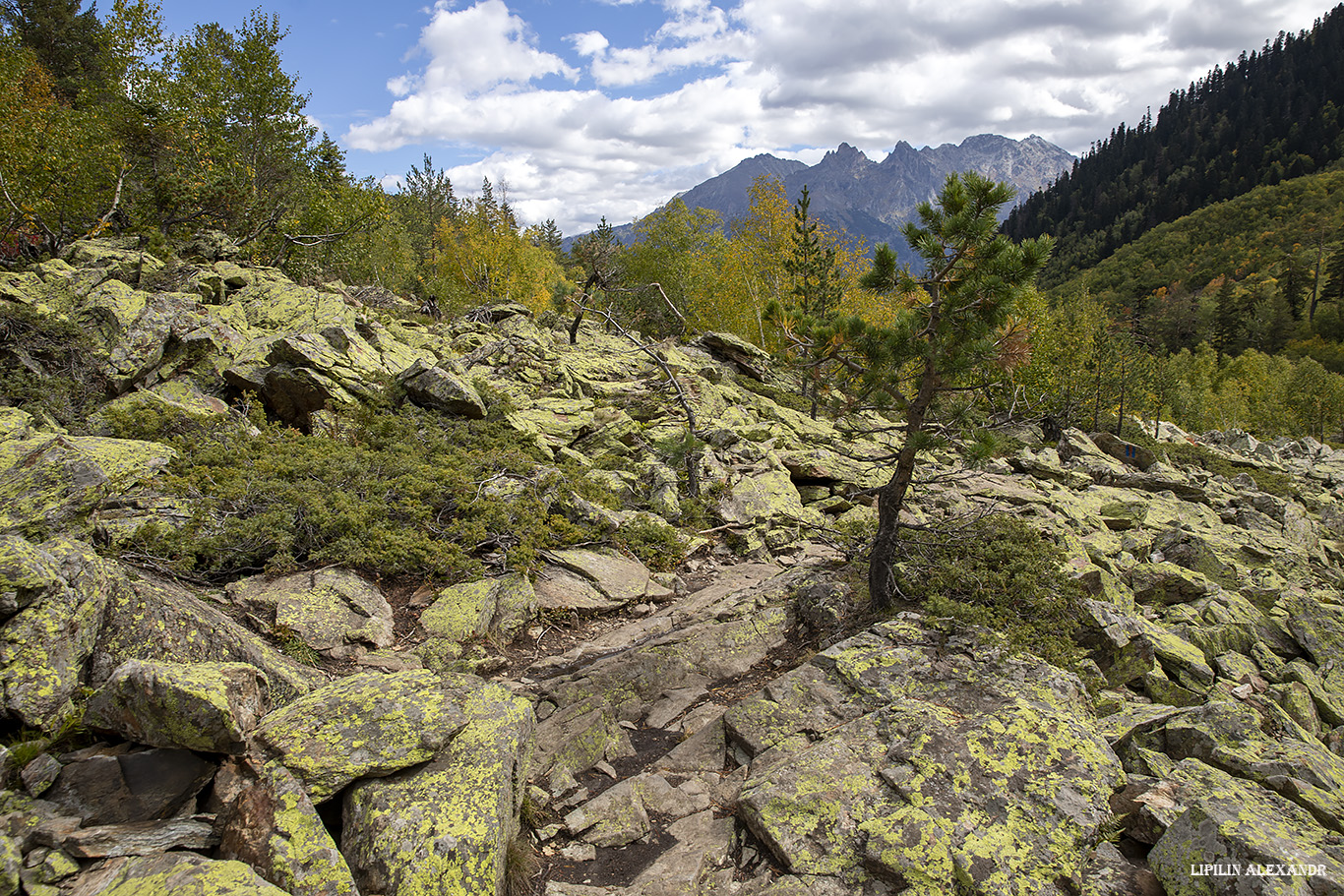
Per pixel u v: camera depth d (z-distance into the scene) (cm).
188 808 539
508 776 591
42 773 511
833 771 636
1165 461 3186
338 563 1067
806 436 2480
